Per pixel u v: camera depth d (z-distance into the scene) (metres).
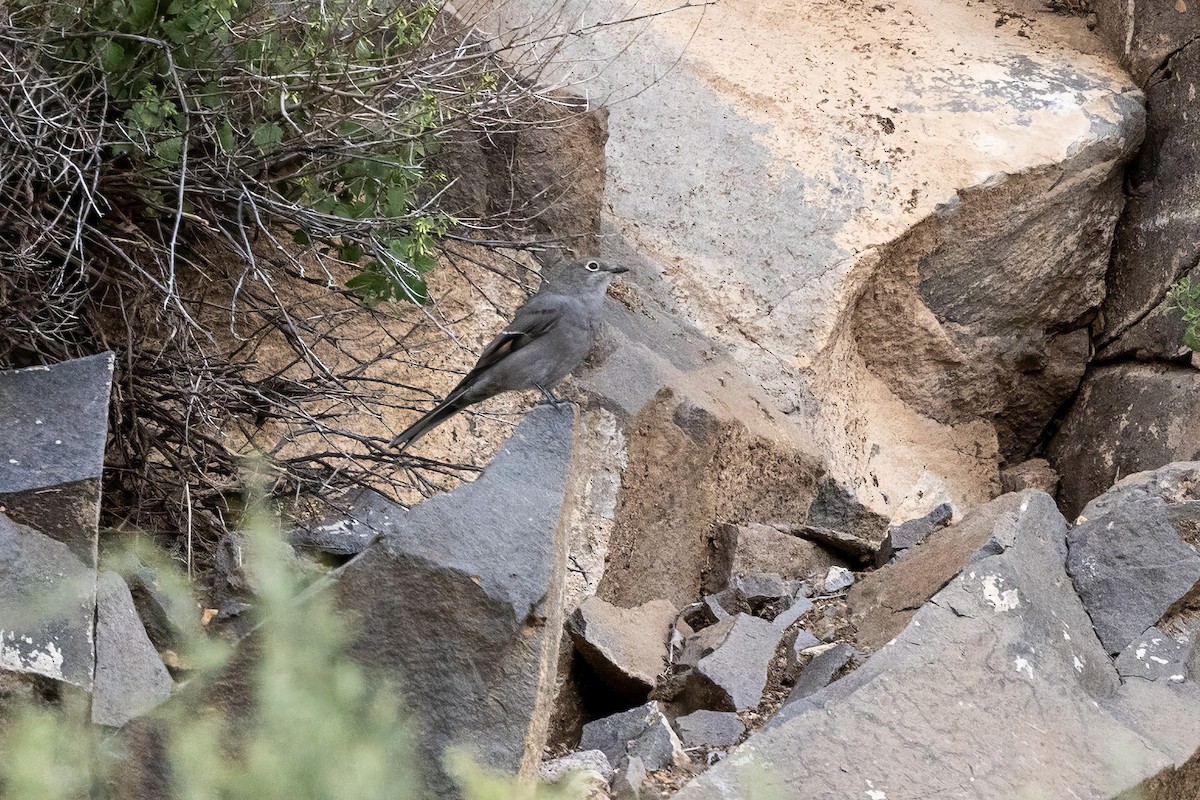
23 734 7.26
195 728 8.32
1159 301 20.61
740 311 19.30
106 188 13.27
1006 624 11.87
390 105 14.84
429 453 15.64
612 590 15.71
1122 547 13.20
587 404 16.17
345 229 13.91
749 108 20.42
